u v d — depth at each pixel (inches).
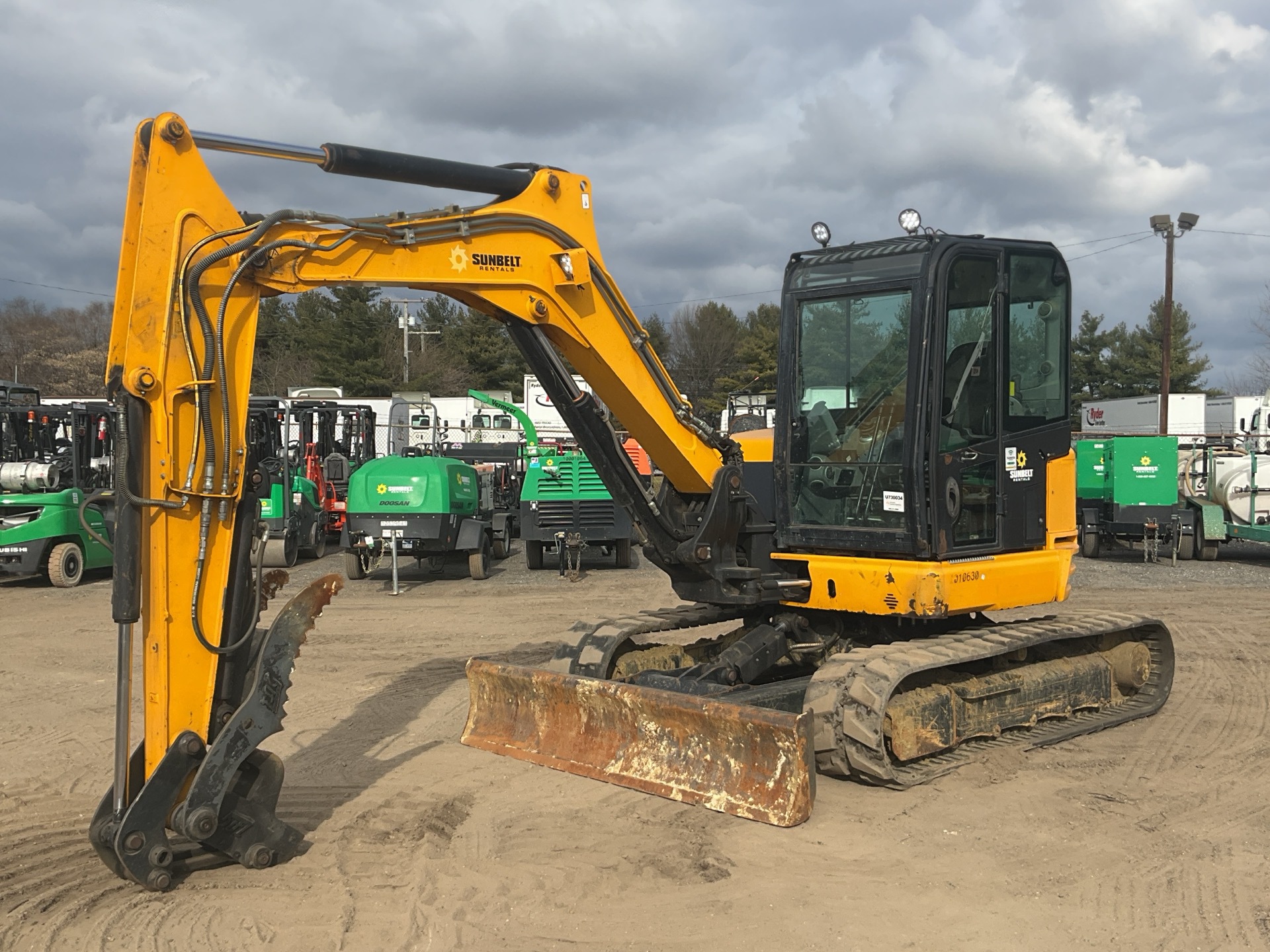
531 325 220.8
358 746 275.4
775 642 273.9
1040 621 288.5
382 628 460.8
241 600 186.5
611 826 213.9
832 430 269.4
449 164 205.5
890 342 259.0
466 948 162.7
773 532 277.0
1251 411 1376.7
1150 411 1464.1
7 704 326.3
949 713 249.3
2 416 610.9
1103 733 286.8
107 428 632.4
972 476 263.4
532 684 258.2
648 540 260.7
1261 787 240.1
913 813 221.1
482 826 213.6
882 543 258.4
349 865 194.9
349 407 808.3
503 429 1067.3
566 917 173.2
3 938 165.3
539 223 217.9
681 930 168.6
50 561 591.5
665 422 243.4
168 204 176.4
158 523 176.4
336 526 777.6
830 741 231.8
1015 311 274.5
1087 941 164.7
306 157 188.4
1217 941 164.4
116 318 177.0
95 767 261.0
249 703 184.5
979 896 180.9
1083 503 775.1
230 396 183.0
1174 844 205.0
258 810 192.7
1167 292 1262.3
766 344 2343.8
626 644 284.5
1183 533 722.2
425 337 2413.9
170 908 176.1
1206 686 345.1
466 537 612.4
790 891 182.7
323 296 2588.6
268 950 162.1
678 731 233.9
